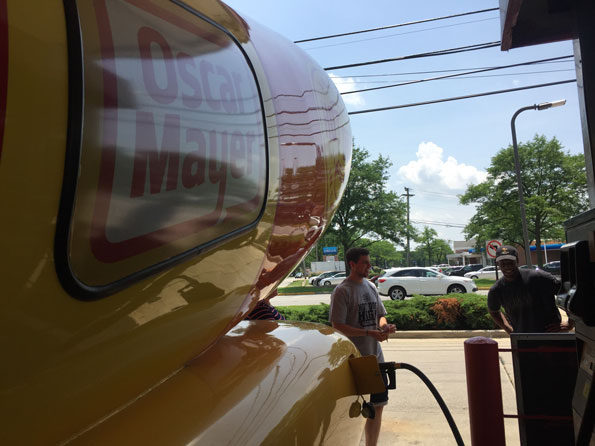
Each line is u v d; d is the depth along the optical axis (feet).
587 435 5.63
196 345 4.27
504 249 13.56
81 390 2.95
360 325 11.84
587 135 6.48
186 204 3.54
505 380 19.79
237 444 3.52
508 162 114.52
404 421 15.80
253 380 4.33
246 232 4.46
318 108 6.27
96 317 2.88
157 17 3.46
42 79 2.42
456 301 32.63
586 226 5.70
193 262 3.74
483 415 9.36
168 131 3.34
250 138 4.45
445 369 22.47
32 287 2.42
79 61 2.63
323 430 4.98
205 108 3.80
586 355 6.12
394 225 104.37
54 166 2.47
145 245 3.16
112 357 3.15
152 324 3.47
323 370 5.45
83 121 2.64
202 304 4.08
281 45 6.14
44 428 2.75
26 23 2.39
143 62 3.19
